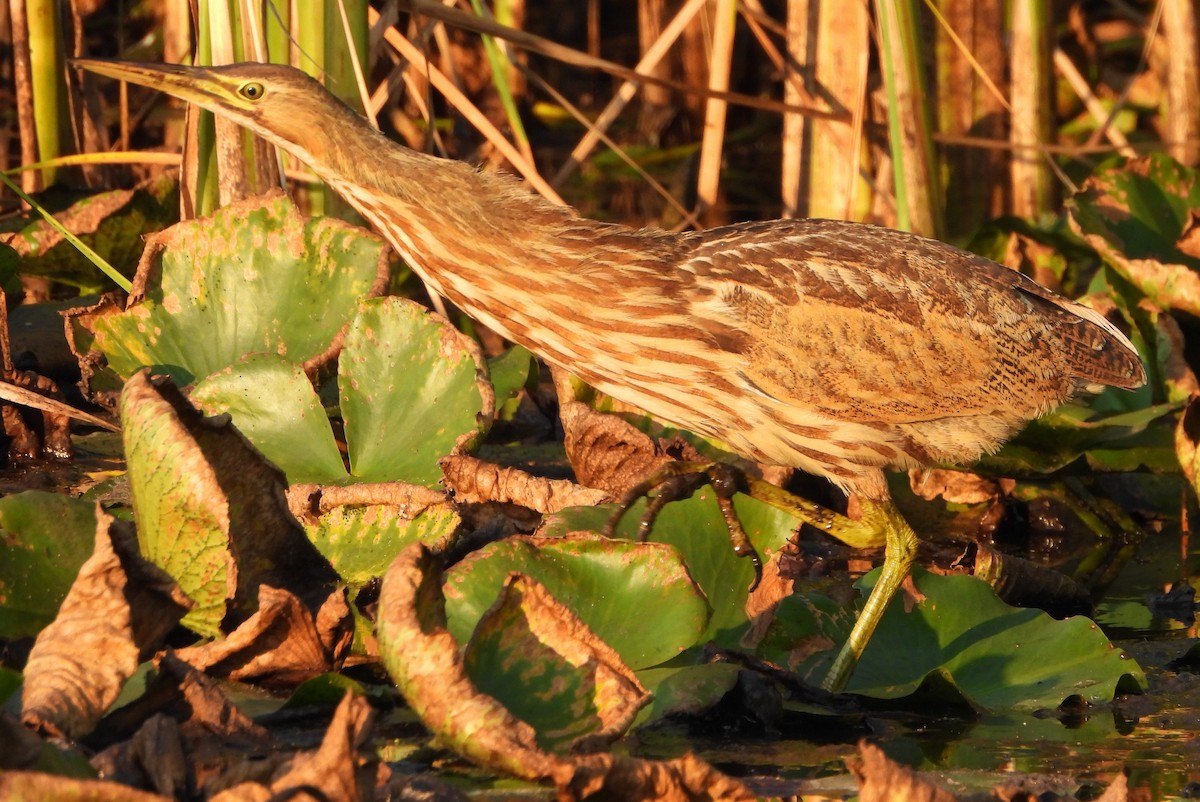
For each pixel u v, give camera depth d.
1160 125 20.25
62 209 13.33
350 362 9.94
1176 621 9.59
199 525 7.25
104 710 6.08
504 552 7.76
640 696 6.55
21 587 7.29
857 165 12.55
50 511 7.48
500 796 6.14
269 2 11.09
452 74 15.32
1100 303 12.71
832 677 8.09
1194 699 8.16
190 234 11.23
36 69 13.73
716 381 9.32
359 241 11.19
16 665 7.02
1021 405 9.83
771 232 9.69
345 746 5.23
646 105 21.70
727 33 14.07
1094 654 8.27
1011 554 11.25
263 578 7.68
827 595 9.23
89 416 10.54
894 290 9.52
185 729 6.45
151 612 6.48
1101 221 13.68
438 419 9.79
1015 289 9.99
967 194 16.88
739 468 9.23
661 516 8.90
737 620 8.59
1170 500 12.47
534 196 9.22
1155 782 6.88
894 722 7.74
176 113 18.42
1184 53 16.94
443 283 9.30
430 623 6.35
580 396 11.29
